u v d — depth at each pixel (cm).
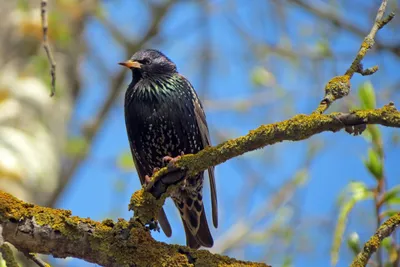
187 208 994
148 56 1067
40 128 1145
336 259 736
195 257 633
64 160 1306
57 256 639
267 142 618
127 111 1060
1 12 1252
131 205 665
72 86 1302
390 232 613
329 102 648
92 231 634
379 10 701
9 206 630
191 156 654
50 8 1301
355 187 750
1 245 563
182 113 1046
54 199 1126
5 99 1155
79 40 1405
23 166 1059
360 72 676
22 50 1230
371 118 593
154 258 629
